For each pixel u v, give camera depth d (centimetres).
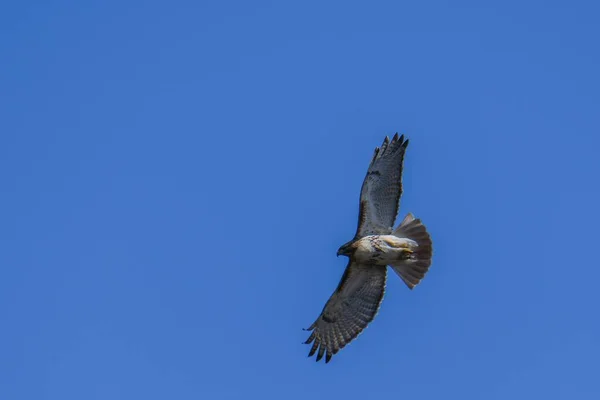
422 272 1938
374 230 1936
